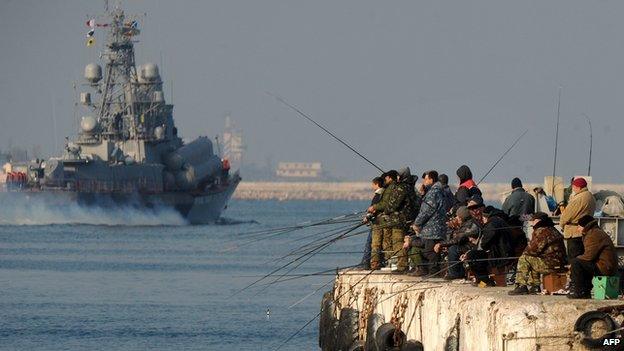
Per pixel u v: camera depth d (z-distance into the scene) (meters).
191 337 148.62
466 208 91.31
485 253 85.88
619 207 90.56
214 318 169.38
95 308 183.75
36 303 192.62
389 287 99.00
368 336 98.88
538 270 75.88
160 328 157.62
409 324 91.00
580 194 78.25
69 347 140.25
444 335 80.94
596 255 69.75
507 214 95.19
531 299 69.69
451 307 79.31
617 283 69.81
